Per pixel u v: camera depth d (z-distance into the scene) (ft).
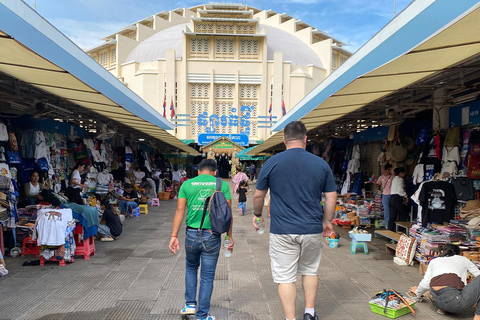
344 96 19.01
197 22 114.52
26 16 10.75
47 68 14.70
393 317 12.62
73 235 20.38
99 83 17.83
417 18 10.59
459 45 11.31
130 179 47.93
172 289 15.53
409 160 26.91
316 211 10.89
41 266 18.79
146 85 111.24
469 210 18.70
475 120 19.74
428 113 25.70
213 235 12.11
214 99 111.75
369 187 35.58
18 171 24.04
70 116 28.12
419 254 19.03
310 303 11.34
